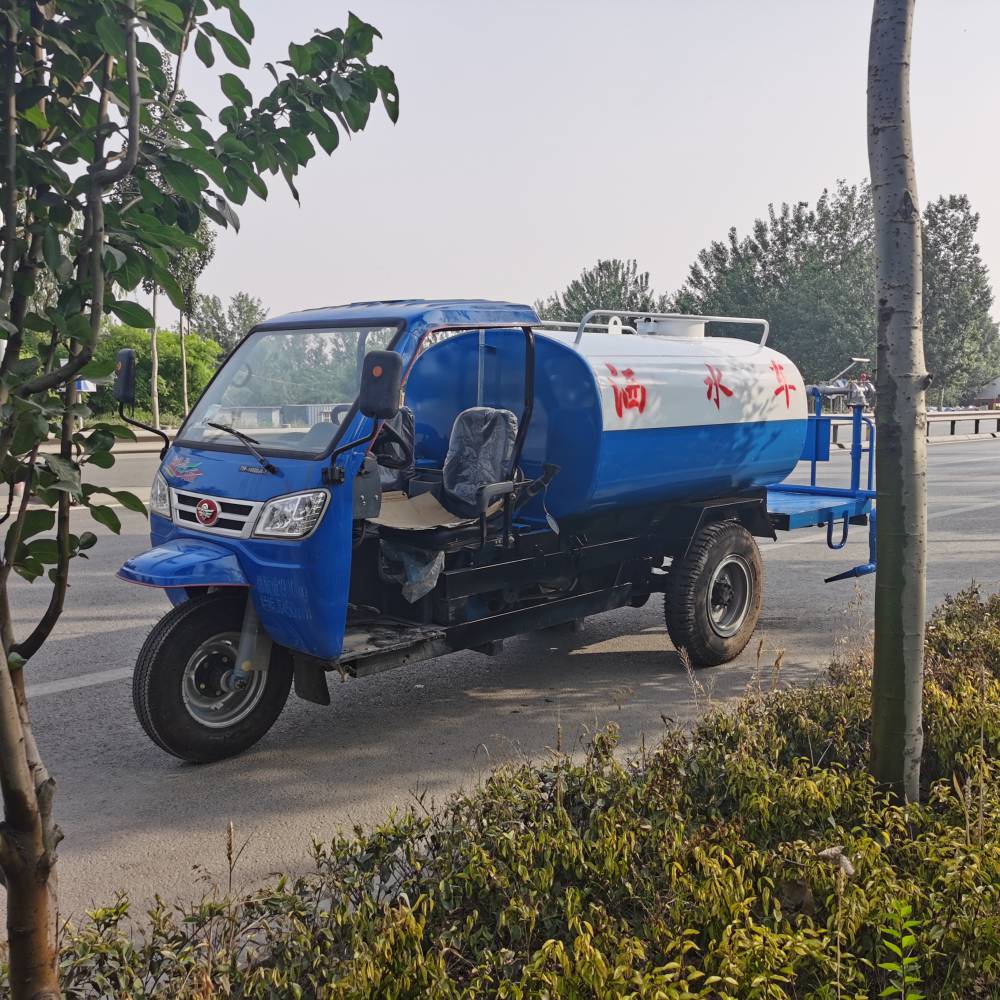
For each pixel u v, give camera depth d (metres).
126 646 6.88
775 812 3.32
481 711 5.61
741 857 3.03
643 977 2.38
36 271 1.68
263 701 4.95
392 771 4.73
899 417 3.45
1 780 1.70
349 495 4.64
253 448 4.91
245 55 1.81
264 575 4.61
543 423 5.93
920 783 4.02
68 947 2.44
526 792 3.24
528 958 2.58
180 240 1.74
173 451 5.31
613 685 6.12
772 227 58.38
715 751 3.68
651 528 6.64
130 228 1.75
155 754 4.94
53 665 6.42
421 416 6.60
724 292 54.94
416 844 3.04
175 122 1.79
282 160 1.99
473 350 6.27
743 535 6.62
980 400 77.38
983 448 27.56
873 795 3.52
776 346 54.22
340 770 4.74
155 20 1.63
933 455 24.88
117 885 3.63
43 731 5.24
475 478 5.61
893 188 3.39
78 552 1.85
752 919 2.84
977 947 2.58
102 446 1.74
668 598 6.34
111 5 1.57
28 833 1.75
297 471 4.68
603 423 5.68
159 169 1.71
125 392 5.05
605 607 6.36
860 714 4.21
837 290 52.66
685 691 5.99
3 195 1.61
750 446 6.83
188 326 39.12
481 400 6.22
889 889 2.75
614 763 3.45
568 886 2.93
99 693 5.87
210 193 1.82
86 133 1.71
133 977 2.32
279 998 2.33
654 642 7.17
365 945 2.42
